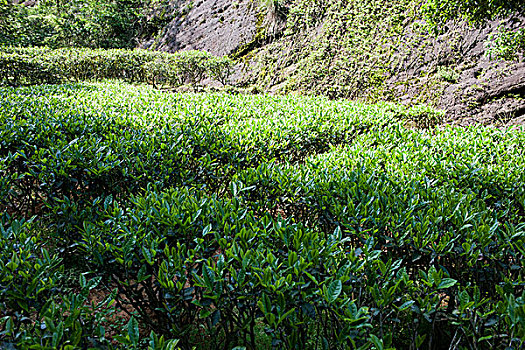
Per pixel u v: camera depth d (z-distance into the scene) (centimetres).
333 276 209
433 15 890
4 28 2428
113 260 237
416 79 1325
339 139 734
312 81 1681
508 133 622
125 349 179
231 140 543
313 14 1794
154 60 2020
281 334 197
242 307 212
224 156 511
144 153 465
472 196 323
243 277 203
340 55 1623
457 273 247
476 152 514
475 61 1193
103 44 2894
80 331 167
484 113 1077
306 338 230
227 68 2042
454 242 258
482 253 246
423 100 1245
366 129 786
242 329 209
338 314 183
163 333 259
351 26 1609
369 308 215
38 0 3462
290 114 899
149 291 258
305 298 195
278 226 253
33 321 265
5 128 500
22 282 208
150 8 2936
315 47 1745
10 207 505
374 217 290
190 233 268
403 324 270
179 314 237
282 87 1800
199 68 1969
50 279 206
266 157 543
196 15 2575
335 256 232
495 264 250
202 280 203
